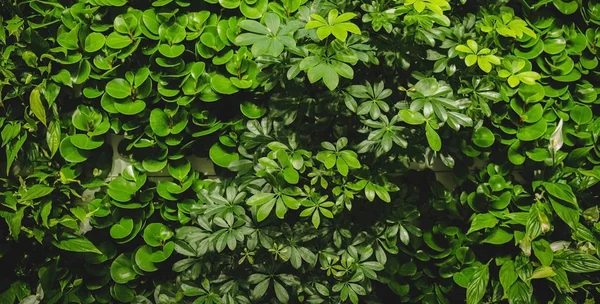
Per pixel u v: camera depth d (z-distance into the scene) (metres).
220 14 3.29
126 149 3.28
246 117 3.29
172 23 3.25
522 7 3.35
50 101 3.22
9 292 3.31
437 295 3.37
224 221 3.16
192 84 3.25
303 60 3.05
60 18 3.26
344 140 3.15
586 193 3.34
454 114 3.12
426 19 3.16
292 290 3.31
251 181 3.18
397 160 3.25
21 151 3.29
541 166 3.33
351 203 3.28
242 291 3.30
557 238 3.32
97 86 3.27
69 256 3.33
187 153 3.31
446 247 3.36
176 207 3.31
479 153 3.30
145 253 3.29
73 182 3.28
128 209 3.31
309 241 3.25
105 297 3.35
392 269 3.37
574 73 3.33
